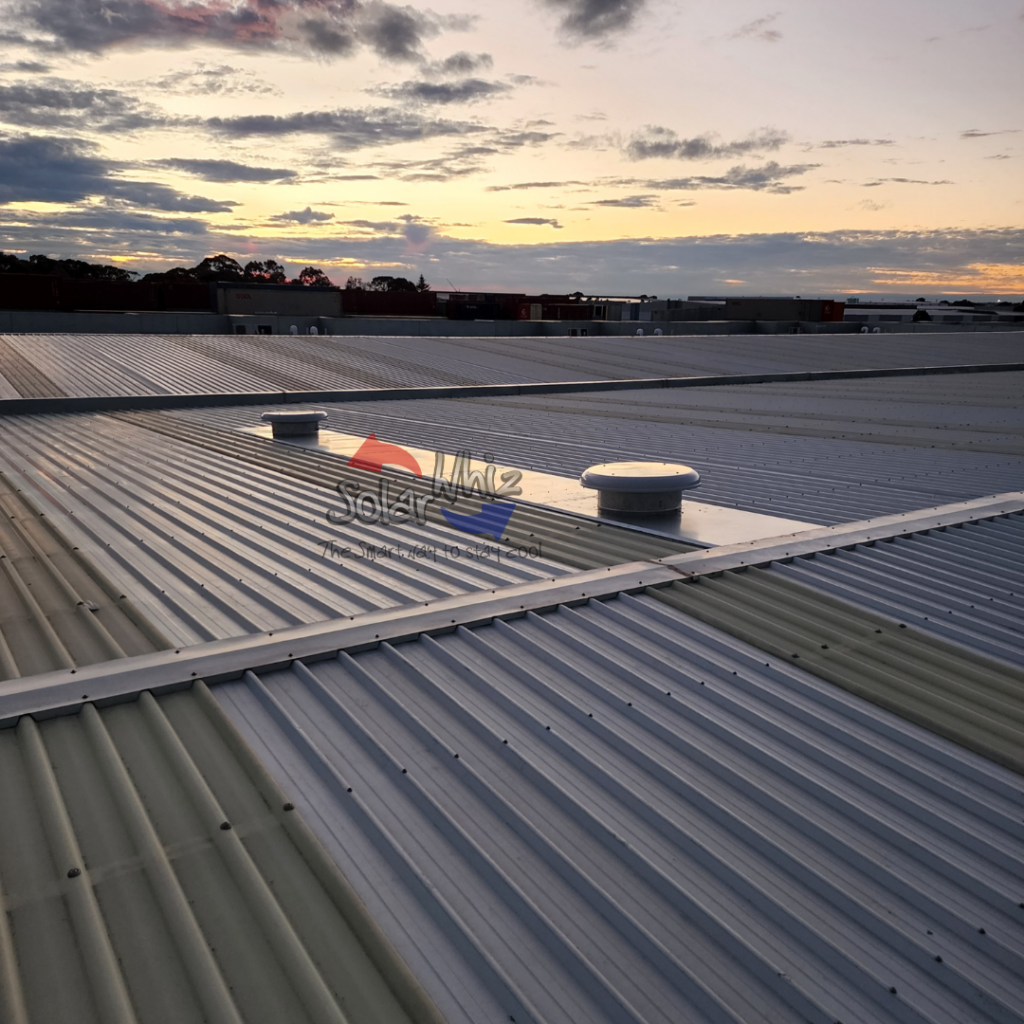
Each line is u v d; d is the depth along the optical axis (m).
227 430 15.44
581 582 6.61
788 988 3.07
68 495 9.97
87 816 3.77
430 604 6.07
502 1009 2.96
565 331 52.75
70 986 2.92
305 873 3.51
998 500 9.80
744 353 34.91
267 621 5.95
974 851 3.84
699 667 5.40
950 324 62.62
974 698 5.15
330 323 47.03
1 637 5.65
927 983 3.14
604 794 4.12
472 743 4.48
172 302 50.41
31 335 28.81
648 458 12.94
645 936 3.26
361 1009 2.91
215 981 2.96
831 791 4.18
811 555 7.64
